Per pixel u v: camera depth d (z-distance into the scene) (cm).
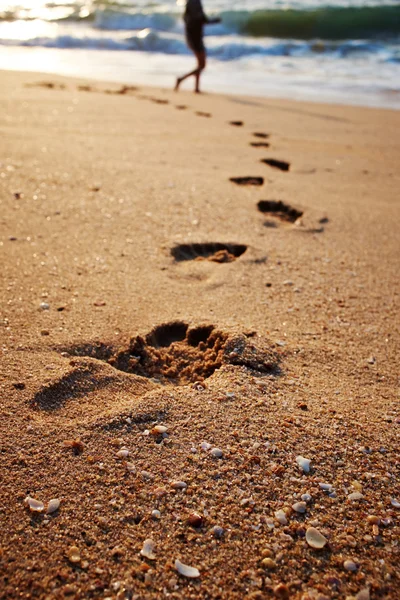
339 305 129
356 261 148
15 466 85
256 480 86
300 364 109
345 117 321
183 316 118
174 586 75
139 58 513
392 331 121
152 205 165
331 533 81
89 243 143
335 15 623
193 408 96
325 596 75
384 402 102
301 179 206
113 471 86
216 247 148
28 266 131
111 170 189
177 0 761
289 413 97
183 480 85
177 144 232
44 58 495
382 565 78
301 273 140
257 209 171
